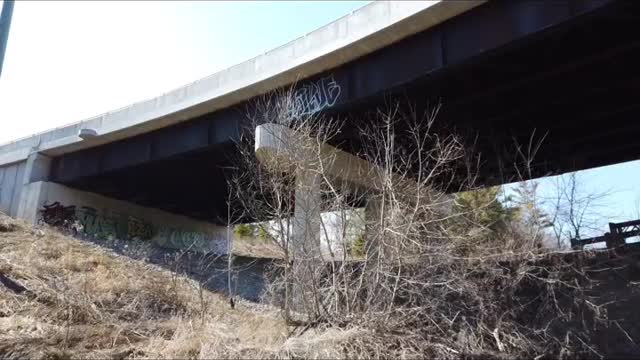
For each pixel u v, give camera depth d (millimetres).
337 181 15781
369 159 13359
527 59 14859
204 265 18750
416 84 15523
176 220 40656
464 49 14117
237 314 11469
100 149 27797
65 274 13273
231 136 20453
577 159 23922
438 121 18000
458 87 16531
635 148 23344
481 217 10633
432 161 15344
